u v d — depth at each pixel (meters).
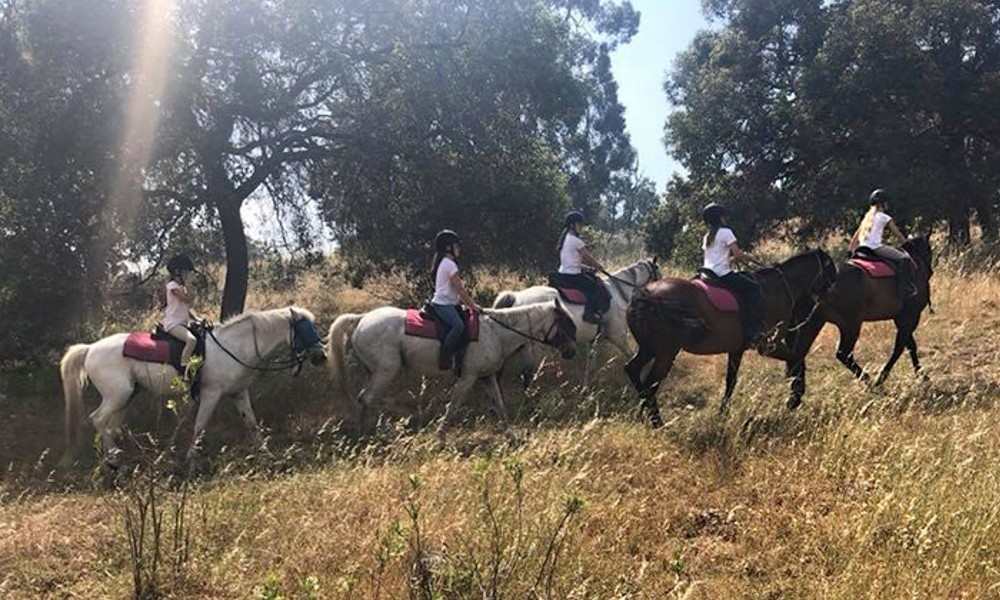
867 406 7.18
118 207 11.90
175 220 13.53
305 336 8.98
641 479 6.43
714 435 7.21
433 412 10.38
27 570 5.42
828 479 6.04
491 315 9.07
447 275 8.77
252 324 8.79
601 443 7.03
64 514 6.63
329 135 14.09
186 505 6.36
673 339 8.09
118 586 5.02
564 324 9.33
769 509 5.72
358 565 4.91
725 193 22.81
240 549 5.30
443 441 8.27
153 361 8.41
